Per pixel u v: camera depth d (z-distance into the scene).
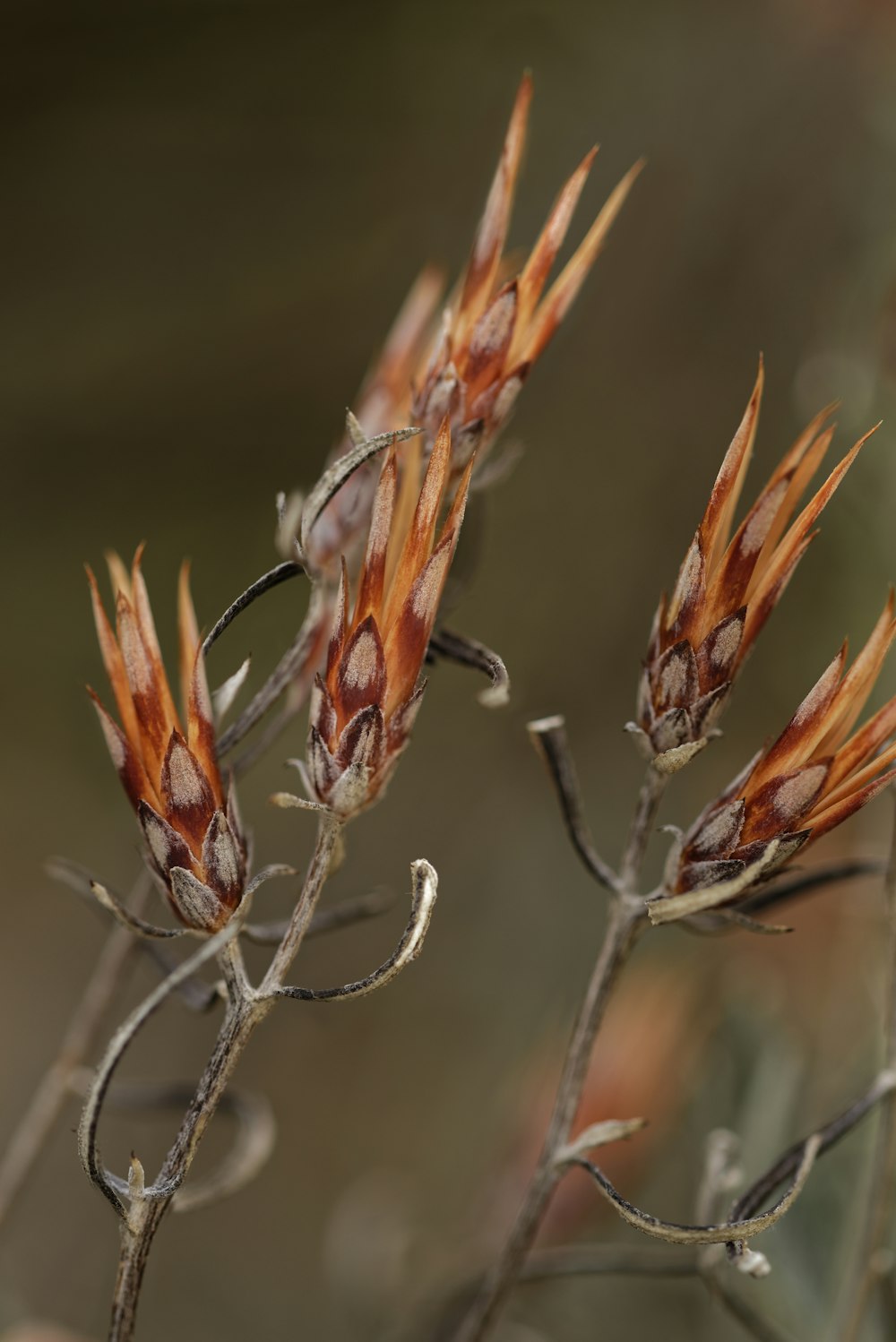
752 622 0.28
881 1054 0.35
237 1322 0.70
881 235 0.50
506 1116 0.37
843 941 0.44
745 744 0.66
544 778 0.85
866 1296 0.30
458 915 0.84
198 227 0.83
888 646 0.27
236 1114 0.30
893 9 0.70
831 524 0.50
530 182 0.83
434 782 0.87
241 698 0.66
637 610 0.85
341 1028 0.82
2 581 0.87
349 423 0.27
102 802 0.93
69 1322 0.68
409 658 0.27
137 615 0.27
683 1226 0.27
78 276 0.83
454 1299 0.33
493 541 0.87
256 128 0.80
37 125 0.77
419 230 0.85
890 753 0.27
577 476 0.86
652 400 0.83
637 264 0.82
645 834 0.28
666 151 0.80
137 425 0.87
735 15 0.77
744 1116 0.35
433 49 0.80
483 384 0.28
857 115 0.71
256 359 0.86
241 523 0.86
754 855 0.27
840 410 0.47
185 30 0.76
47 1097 0.32
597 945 0.79
